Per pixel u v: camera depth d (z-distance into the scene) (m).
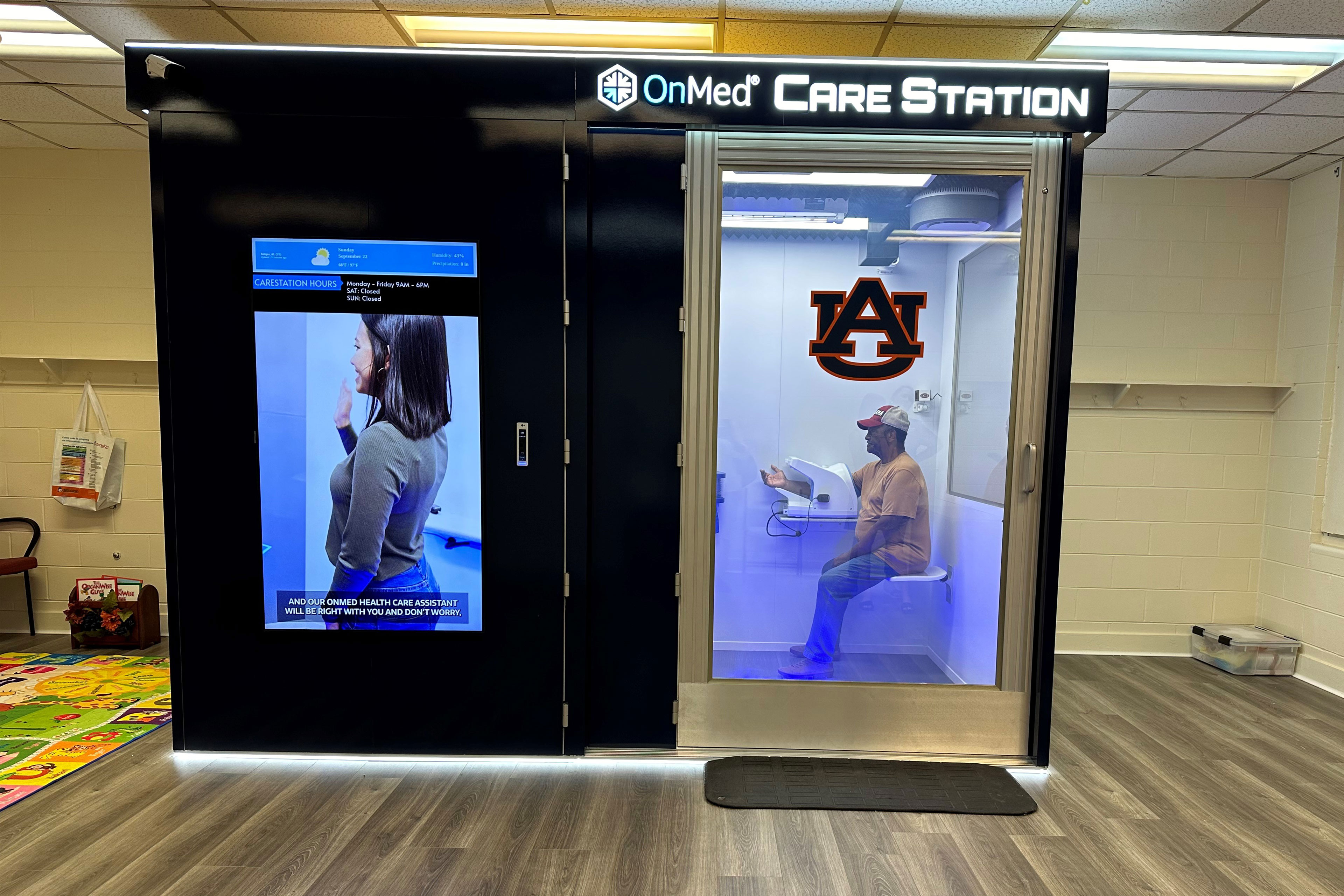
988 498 2.61
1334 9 2.37
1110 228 3.87
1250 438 3.91
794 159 2.48
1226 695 3.36
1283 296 3.85
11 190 3.92
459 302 2.48
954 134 2.47
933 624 2.65
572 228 2.47
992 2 2.41
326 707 2.57
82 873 1.90
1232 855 2.06
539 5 2.50
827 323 2.58
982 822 2.21
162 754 2.60
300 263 2.47
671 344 2.53
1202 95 2.90
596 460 2.55
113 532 4.02
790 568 2.64
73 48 2.83
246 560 2.54
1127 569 3.98
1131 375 3.91
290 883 1.88
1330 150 3.40
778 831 2.14
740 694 2.61
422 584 2.55
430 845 2.05
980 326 2.57
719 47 2.79
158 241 2.47
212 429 2.51
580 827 2.16
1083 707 3.19
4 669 3.44
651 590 2.58
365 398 2.51
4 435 4.00
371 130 2.45
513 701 2.56
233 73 2.42
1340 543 3.50
